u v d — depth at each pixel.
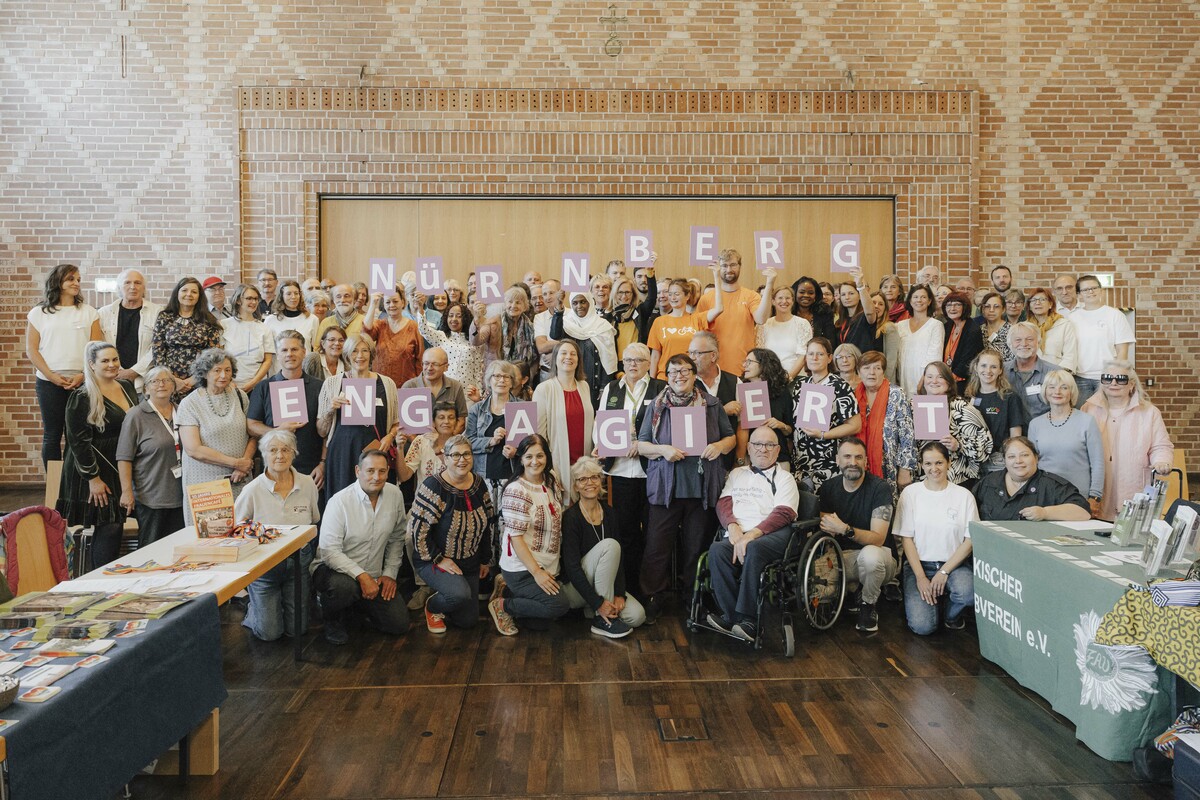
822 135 9.26
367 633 5.22
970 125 9.27
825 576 5.04
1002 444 5.72
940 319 7.01
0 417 9.09
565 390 5.80
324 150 9.09
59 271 7.09
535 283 7.91
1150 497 4.19
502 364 5.72
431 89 9.12
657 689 4.37
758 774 3.51
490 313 7.61
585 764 3.59
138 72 9.02
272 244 9.10
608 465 5.68
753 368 5.79
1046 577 4.05
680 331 6.31
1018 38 9.32
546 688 4.38
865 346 6.76
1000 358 5.73
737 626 4.93
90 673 2.68
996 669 4.63
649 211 9.38
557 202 9.35
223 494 4.28
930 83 9.28
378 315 7.56
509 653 4.88
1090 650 3.69
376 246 9.30
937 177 9.30
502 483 5.70
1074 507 4.95
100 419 5.49
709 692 4.34
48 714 2.42
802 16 9.21
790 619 4.88
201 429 5.33
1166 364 9.55
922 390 5.86
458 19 9.12
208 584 3.61
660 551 5.43
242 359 6.56
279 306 7.07
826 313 6.98
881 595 5.90
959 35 9.29
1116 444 5.52
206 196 9.07
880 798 3.32
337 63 9.09
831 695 4.29
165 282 9.09
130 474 5.43
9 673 2.67
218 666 3.51
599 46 9.18
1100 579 3.62
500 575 5.47
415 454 5.92
